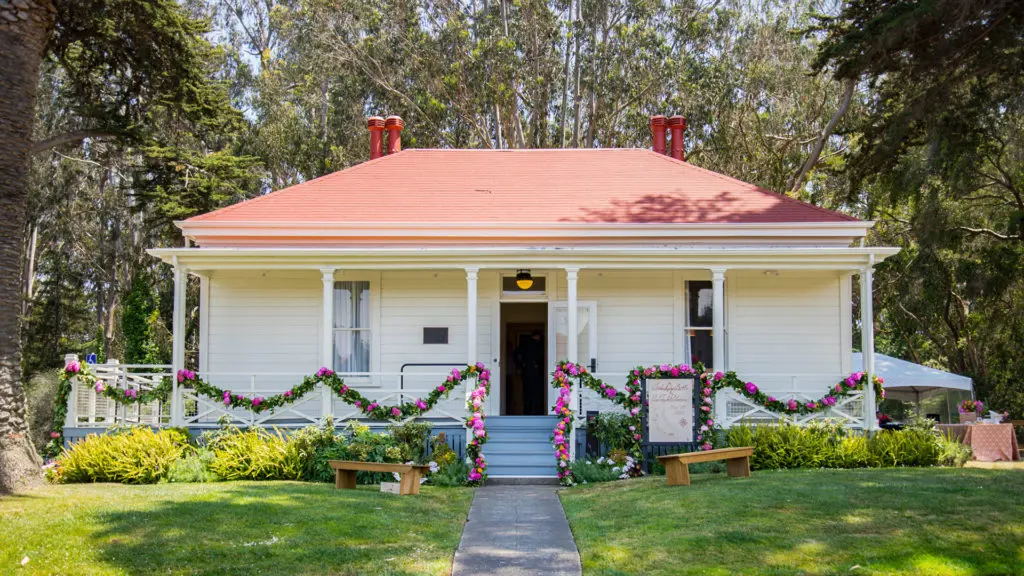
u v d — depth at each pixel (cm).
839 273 1831
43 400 2931
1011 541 911
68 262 4488
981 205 2634
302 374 1720
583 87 3528
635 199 1961
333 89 3541
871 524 985
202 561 881
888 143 2077
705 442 1546
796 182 3200
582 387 1688
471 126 3644
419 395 1827
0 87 1260
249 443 1539
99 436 1540
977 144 2097
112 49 2362
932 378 2188
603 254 1645
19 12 1278
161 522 1015
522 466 1598
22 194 1284
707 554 900
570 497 1344
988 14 1686
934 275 2684
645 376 1523
